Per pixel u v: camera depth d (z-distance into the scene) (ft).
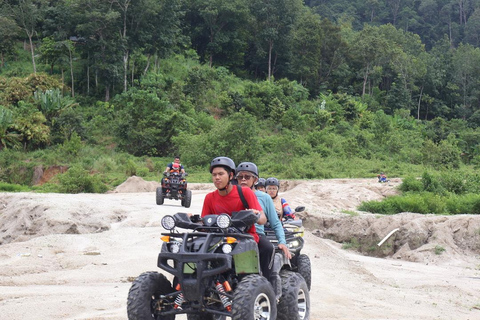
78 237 42.60
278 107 234.58
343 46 312.29
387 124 236.63
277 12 291.99
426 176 106.22
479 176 112.47
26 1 229.25
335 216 70.33
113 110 205.16
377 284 35.99
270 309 14.80
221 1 282.56
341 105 262.26
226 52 289.53
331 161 177.99
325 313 23.77
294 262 23.32
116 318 19.84
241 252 15.08
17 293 25.16
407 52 358.23
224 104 229.86
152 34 232.94
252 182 18.43
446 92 332.39
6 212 61.93
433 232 61.31
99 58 220.43
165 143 184.03
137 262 33.68
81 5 215.72
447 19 475.72
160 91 210.18
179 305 15.65
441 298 33.40
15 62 239.91
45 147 174.29
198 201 79.51
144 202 72.64
